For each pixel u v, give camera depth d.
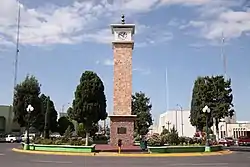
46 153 33.47
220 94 56.19
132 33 41.72
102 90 43.25
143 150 34.44
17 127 79.75
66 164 22.25
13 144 56.59
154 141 36.19
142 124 67.12
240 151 39.81
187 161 25.12
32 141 40.91
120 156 30.31
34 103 51.97
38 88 52.84
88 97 41.91
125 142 39.03
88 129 42.88
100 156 30.23
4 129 78.44
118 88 40.44
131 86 40.50
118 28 41.41
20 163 22.97
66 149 34.84
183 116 89.31
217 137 62.66
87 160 25.73
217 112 55.12
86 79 42.53
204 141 39.06
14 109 51.94
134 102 69.12
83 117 42.16
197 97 57.12
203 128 58.00
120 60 40.97
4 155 31.17
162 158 28.27
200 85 57.16
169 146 34.25
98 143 54.97
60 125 68.69
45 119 61.31
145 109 68.62
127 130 39.22
